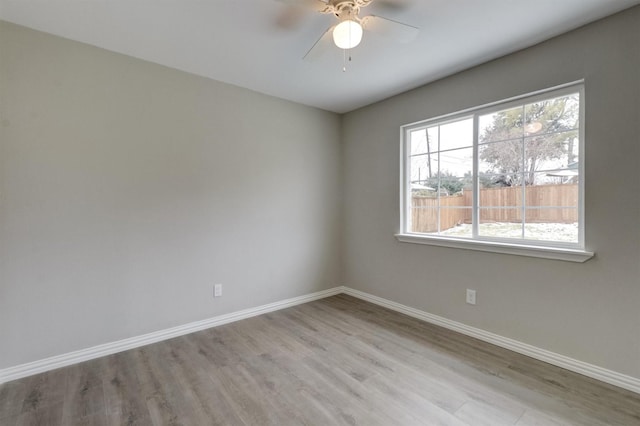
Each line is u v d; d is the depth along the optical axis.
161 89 2.63
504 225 2.54
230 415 1.71
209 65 2.64
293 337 2.69
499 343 2.49
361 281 3.75
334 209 3.93
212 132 2.92
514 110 2.48
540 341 2.27
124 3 1.83
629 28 1.87
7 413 1.73
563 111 2.23
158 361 2.29
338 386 1.97
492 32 2.12
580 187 2.13
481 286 2.62
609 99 1.95
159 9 1.89
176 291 2.73
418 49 2.34
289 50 2.39
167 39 2.24
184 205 2.77
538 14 1.92
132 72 2.49
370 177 3.60
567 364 2.13
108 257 2.40
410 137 3.28
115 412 1.74
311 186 3.69
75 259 2.27
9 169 2.04
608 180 1.96
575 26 2.05
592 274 2.04
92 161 2.33
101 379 2.06
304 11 1.91
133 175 2.51
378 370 2.15
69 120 2.24
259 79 2.92
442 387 1.95
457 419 1.66
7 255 2.04
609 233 1.96
